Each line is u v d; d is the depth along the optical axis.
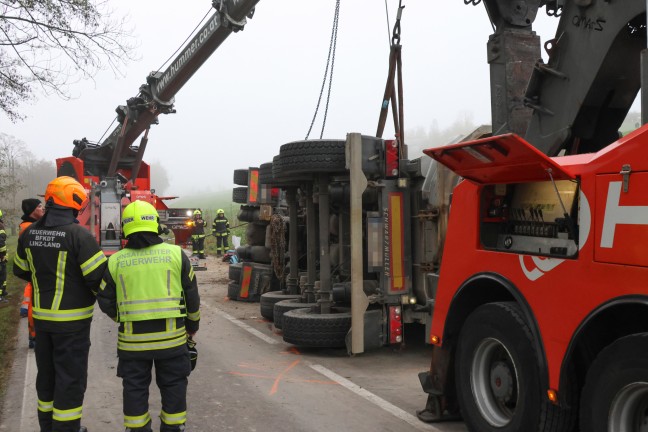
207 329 8.44
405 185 6.65
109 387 5.58
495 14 5.36
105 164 17.53
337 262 8.48
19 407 5.01
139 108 14.77
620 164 2.96
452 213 4.34
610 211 3.00
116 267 3.68
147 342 3.60
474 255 4.05
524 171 3.54
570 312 3.20
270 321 9.07
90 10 8.20
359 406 4.91
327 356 6.74
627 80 4.27
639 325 3.14
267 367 6.26
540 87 4.62
